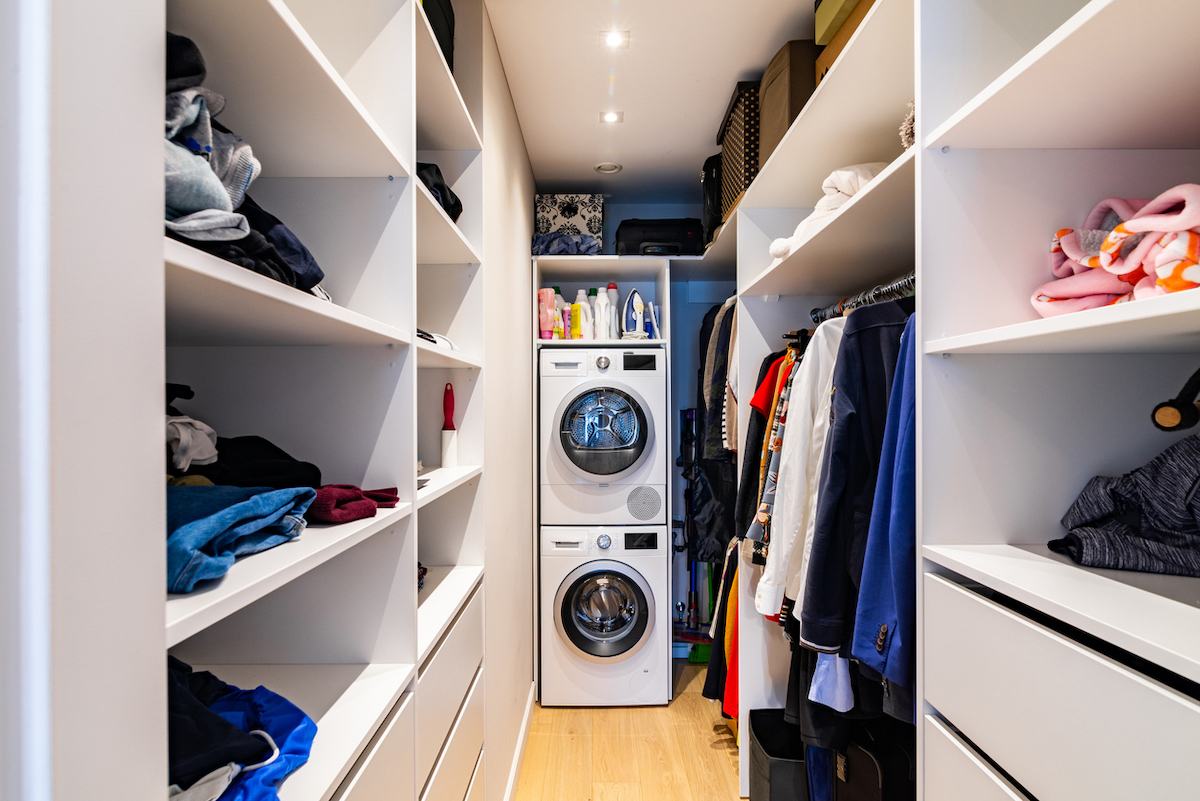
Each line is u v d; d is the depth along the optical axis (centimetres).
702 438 280
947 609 83
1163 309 54
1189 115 77
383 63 97
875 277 179
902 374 99
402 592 93
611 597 272
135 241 39
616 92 206
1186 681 63
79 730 34
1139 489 81
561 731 239
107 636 36
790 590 143
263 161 91
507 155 197
